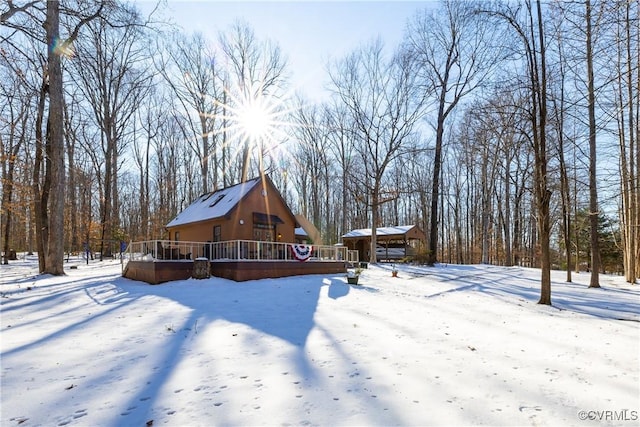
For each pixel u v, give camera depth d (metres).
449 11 21.31
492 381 3.91
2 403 3.49
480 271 19.22
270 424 3.01
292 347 5.19
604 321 7.20
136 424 3.06
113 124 27.72
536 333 6.11
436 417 3.09
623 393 3.59
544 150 9.84
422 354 4.86
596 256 14.02
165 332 6.10
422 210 42.88
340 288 11.50
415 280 14.32
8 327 6.51
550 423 3.01
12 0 12.48
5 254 24.00
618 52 6.43
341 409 3.25
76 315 7.50
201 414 3.20
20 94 19.39
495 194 36.66
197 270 12.82
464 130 30.88
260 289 11.05
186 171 39.06
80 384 3.93
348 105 39.84
